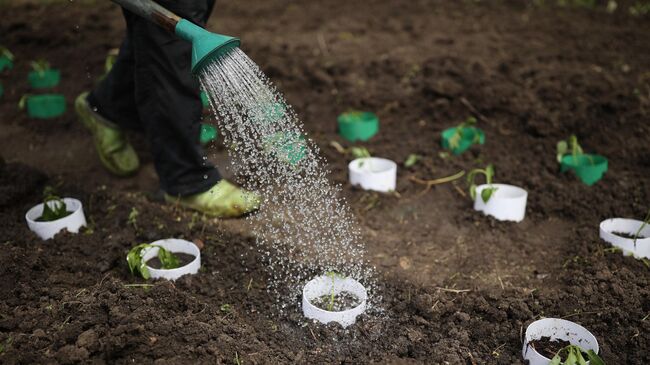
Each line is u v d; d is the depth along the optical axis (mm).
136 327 2193
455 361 2203
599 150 3760
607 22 5574
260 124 2582
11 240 2828
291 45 5199
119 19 5664
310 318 2422
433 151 3871
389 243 3055
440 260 2932
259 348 2256
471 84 4340
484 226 3180
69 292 2459
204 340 2244
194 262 2668
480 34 5363
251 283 2668
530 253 2975
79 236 2916
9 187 3172
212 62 2297
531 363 2197
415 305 2500
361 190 3471
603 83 4254
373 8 6168
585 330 2232
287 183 2918
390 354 2254
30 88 4652
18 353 2115
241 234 3016
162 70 2787
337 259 2840
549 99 4148
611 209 3244
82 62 4934
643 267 2730
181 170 3080
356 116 4102
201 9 2709
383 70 4727
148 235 2920
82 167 3748
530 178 3527
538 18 5715
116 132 3455
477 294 2643
